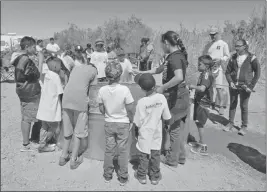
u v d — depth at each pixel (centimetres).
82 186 332
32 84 415
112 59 632
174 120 356
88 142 399
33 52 432
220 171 373
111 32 1997
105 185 336
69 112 375
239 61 503
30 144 454
